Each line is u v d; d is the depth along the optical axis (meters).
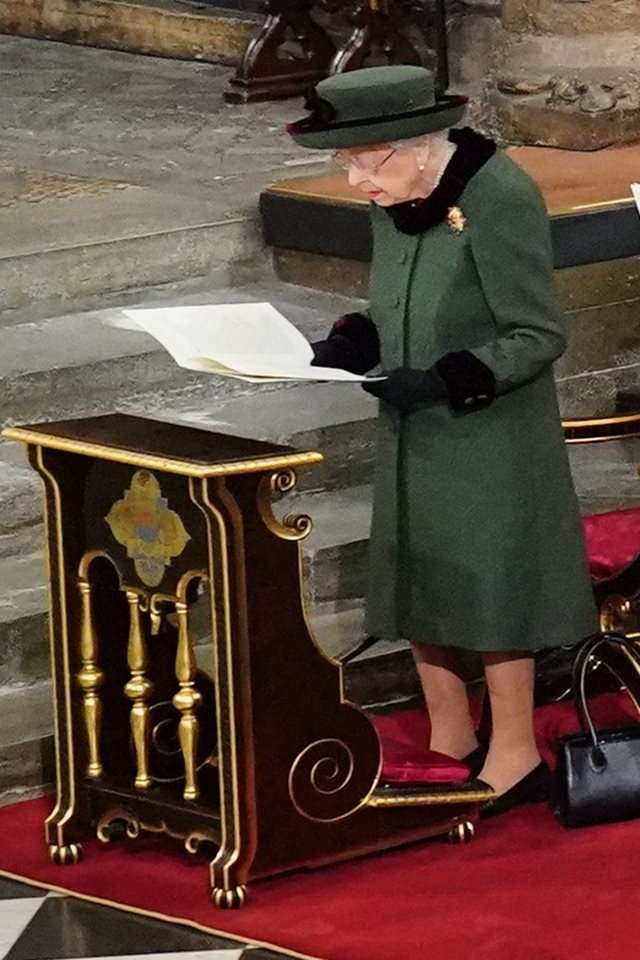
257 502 5.83
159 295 9.34
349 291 9.36
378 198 6.26
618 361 9.23
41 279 8.98
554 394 6.46
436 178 6.23
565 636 6.45
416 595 6.52
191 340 5.91
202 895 6.09
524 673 6.58
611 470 8.86
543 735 7.23
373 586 6.64
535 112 10.60
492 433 6.34
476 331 6.28
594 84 10.50
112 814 6.39
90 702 6.34
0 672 7.00
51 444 6.13
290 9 11.94
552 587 6.44
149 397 8.53
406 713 7.50
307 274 9.53
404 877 6.15
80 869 6.32
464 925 5.80
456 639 6.45
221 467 5.71
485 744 6.87
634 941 5.66
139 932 5.89
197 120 11.47
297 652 5.99
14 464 7.95
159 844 6.48
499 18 11.15
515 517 6.37
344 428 8.35
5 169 10.39
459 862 6.25
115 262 9.18
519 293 6.17
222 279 9.52
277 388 8.79
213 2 13.30
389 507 6.53
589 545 7.24
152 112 11.70
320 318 9.02
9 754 6.85
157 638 6.34
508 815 6.59
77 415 8.37
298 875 6.18
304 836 6.09
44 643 7.09
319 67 12.05
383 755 6.34
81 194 9.84
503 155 6.28
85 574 6.29
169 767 6.40
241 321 6.10
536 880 6.09
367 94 6.10
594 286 9.10
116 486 6.13
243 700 5.90
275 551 5.89
